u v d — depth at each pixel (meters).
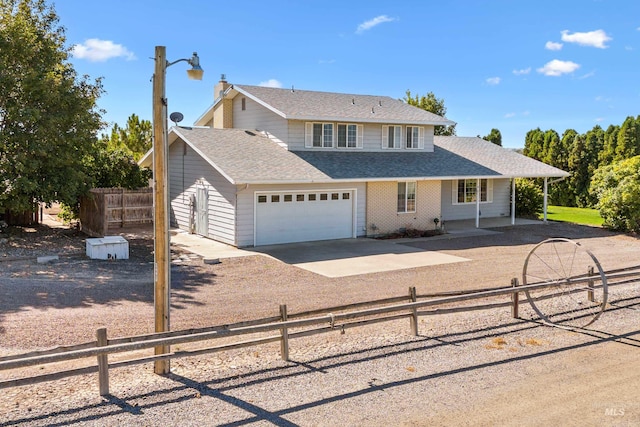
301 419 6.07
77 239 18.67
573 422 6.08
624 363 8.02
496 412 6.32
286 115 20.39
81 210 20.58
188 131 21.38
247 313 10.48
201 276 13.82
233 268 14.86
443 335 9.33
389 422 6.04
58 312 9.98
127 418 5.98
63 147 18.19
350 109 23.52
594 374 7.57
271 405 6.42
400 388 7.00
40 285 11.96
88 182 19.47
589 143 38.44
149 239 19.56
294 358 8.08
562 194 39.44
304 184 19.52
